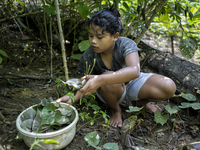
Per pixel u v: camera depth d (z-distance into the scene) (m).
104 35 1.22
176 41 3.98
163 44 3.77
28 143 1.16
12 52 2.53
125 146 1.30
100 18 1.19
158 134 1.47
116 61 1.48
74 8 2.30
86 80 1.15
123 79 1.21
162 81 1.45
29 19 3.00
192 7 2.35
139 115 1.68
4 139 1.33
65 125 1.28
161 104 1.87
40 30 2.78
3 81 1.98
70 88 1.23
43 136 1.09
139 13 2.06
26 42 2.71
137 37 2.24
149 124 1.57
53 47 2.78
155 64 2.09
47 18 2.78
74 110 1.33
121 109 1.77
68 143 1.25
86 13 1.62
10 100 1.75
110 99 1.51
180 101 1.79
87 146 1.26
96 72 1.65
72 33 2.78
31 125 1.23
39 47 2.75
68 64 2.51
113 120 1.56
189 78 1.80
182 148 1.31
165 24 2.87
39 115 1.28
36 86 2.04
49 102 1.37
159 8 2.05
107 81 1.17
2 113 1.56
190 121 1.60
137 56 1.36
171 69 1.95
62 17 2.63
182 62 2.00
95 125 1.53
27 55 2.54
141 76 1.58
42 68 2.38
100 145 1.34
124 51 1.38
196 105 1.43
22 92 1.90
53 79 2.15
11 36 2.82
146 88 1.52
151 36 4.02
